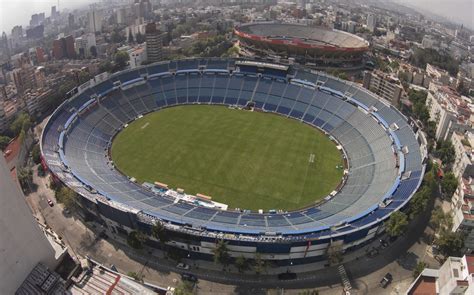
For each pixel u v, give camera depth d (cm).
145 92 18188
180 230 9144
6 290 7081
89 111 15788
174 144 14800
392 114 15362
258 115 17538
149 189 12025
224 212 10925
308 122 16925
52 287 7556
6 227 6875
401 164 12388
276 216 10825
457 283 7306
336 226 9556
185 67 19738
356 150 14600
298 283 9044
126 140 15012
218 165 13488
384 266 9612
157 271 9306
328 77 18425
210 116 17288
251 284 8994
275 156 14225
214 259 9212
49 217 11038
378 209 10281
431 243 10444
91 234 10438
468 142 14250
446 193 12619
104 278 7944
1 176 6669
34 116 18688
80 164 12538
